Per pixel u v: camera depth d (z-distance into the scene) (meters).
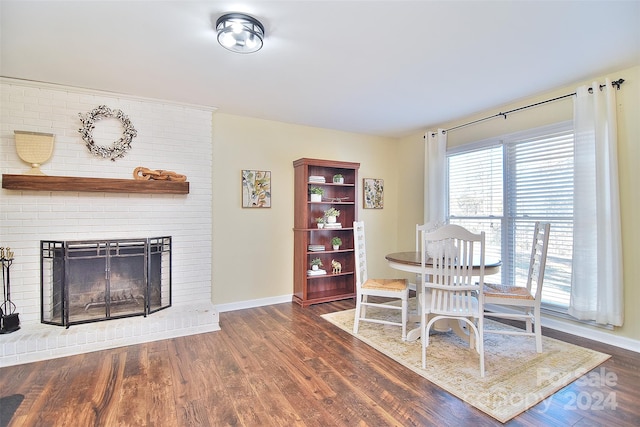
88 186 2.94
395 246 5.18
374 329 3.19
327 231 4.50
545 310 3.21
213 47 2.25
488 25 2.01
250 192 3.98
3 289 2.77
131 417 1.81
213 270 3.77
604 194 2.71
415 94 3.20
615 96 2.70
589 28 2.05
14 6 1.77
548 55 2.41
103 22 1.94
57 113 2.95
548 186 3.22
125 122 3.20
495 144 3.68
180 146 3.47
